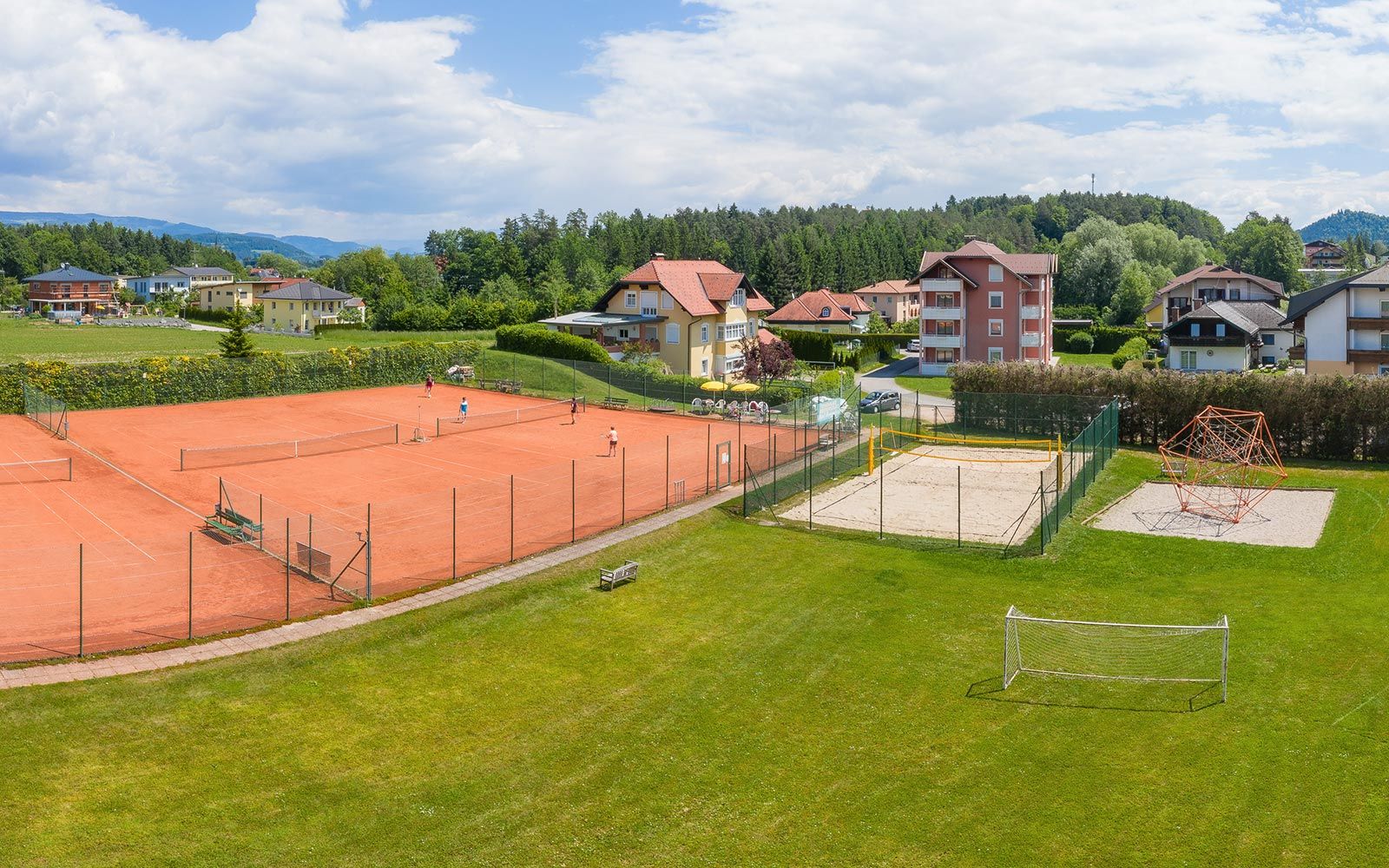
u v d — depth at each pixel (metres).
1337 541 39.81
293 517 41.91
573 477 39.34
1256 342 101.00
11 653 26.84
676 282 92.31
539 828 19.95
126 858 18.70
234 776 21.75
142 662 26.48
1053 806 20.58
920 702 25.48
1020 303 98.88
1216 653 28.03
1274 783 21.17
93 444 55.34
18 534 38.72
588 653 28.77
